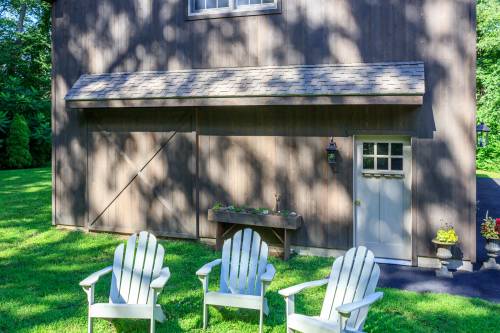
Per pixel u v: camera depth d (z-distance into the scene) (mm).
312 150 6887
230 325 4227
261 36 7184
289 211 6984
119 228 7984
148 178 7824
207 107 7449
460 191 6199
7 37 24953
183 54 7641
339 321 3314
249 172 7242
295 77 6672
